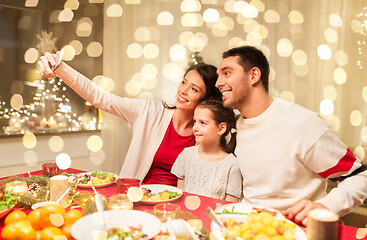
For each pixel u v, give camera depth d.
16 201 1.14
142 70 3.24
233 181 1.65
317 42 3.11
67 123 2.90
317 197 1.44
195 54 3.29
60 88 2.88
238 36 3.43
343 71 2.99
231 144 1.74
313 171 1.42
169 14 3.35
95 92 1.85
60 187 1.21
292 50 3.21
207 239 0.94
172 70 3.43
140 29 3.20
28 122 2.69
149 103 2.03
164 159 1.93
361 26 2.91
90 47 2.98
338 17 3.00
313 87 3.16
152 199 1.31
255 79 1.41
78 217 0.96
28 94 2.71
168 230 0.91
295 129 1.38
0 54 2.54
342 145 1.38
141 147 1.95
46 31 2.76
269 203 1.42
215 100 1.75
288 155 1.39
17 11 2.61
